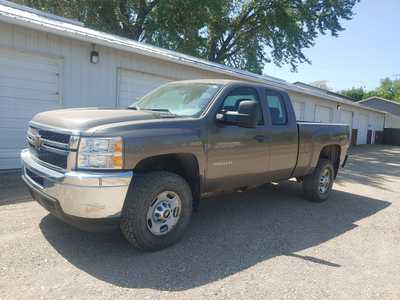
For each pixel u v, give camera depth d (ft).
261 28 94.12
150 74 33.40
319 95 64.90
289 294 10.09
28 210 15.62
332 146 22.04
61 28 24.97
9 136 25.25
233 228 15.43
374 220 18.17
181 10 78.02
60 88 27.27
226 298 9.64
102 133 10.69
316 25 91.81
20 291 9.27
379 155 63.46
